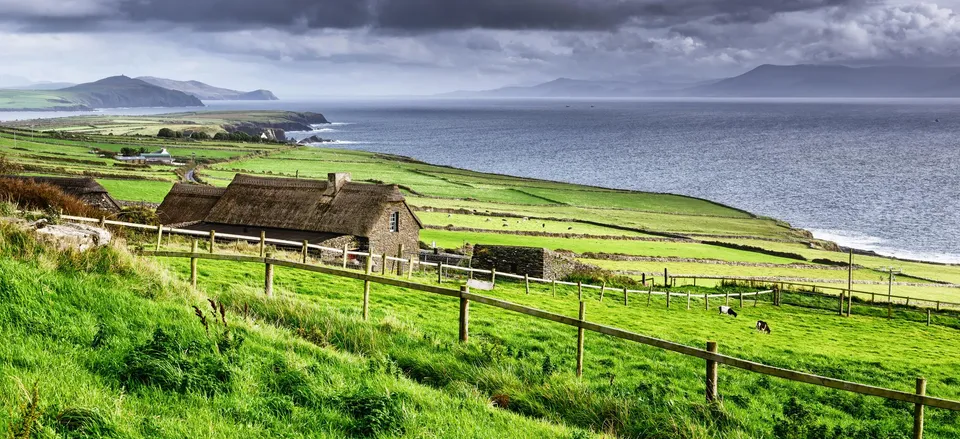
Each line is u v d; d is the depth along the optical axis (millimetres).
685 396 18344
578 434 12141
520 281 55688
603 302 47344
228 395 11047
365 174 197500
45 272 14930
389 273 44812
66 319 12883
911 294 79938
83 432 8828
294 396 11602
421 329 21266
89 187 76938
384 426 10961
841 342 39531
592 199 175000
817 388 22703
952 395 25344
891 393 13242
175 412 10078
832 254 114938
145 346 11766
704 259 93188
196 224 66688
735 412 16703
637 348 25953
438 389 14312
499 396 14547
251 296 18766
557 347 23453
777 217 164375
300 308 18219
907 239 140000
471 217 121688
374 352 16172
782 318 49969
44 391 9656
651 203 174125
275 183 69000
